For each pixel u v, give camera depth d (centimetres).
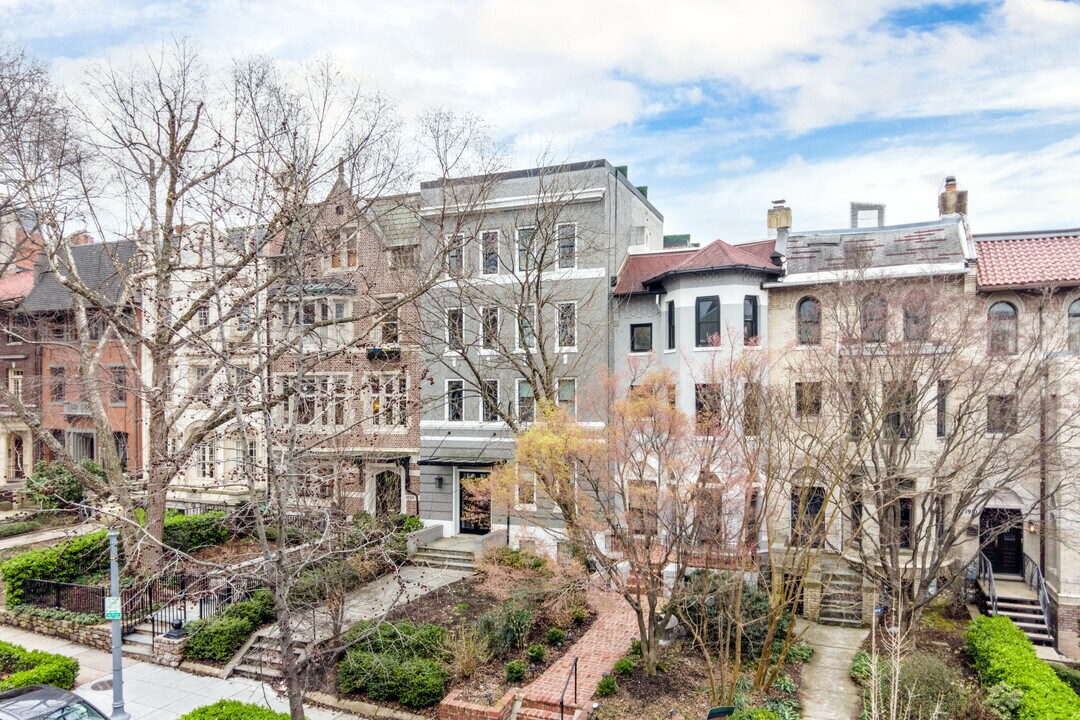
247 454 1049
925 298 1616
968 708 1265
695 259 2202
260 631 1638
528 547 1566
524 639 1577
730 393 1432
